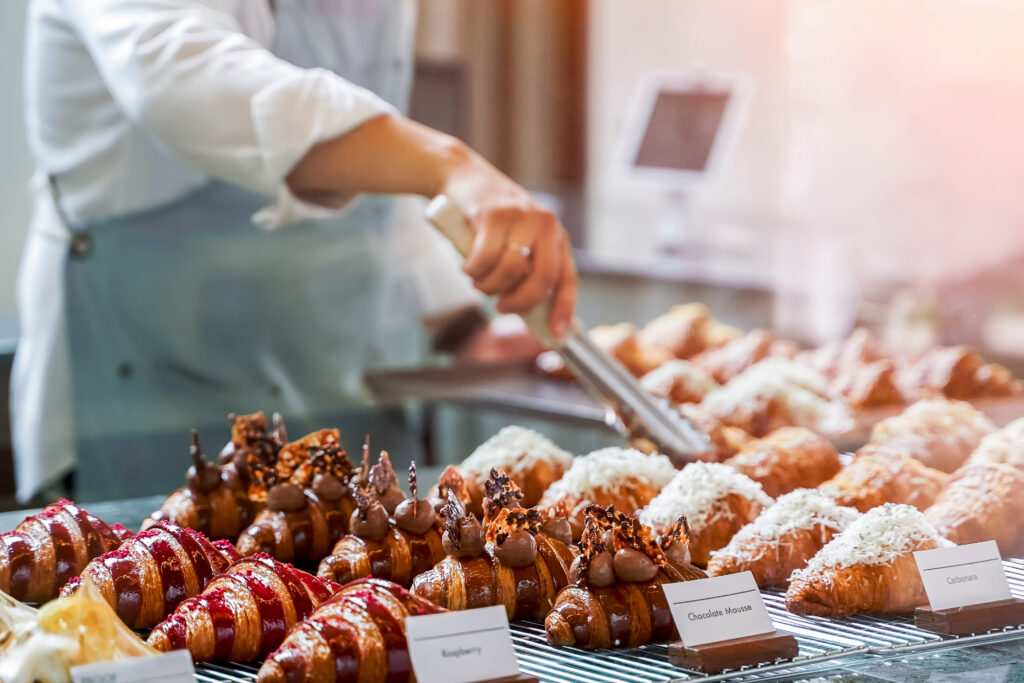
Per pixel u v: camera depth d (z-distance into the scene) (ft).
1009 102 11.60
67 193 8.13
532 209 5.82
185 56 6.40
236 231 8.50
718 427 6.38
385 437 9.34
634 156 15.33
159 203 8.19
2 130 11.22
